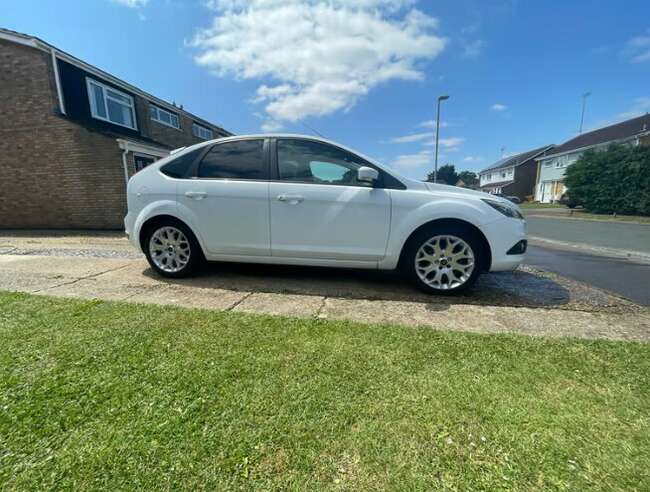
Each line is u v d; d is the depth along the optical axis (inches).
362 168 121.0
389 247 126.8
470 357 78.4
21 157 382.3
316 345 83.0
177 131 670.5
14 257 199.2
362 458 49.5
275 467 47.8
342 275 156.6
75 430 53.8
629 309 114.7
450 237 125.0
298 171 132.2
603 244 317.7
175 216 139.6
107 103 482.3
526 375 71.2
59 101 385.4
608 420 57.9
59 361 74.0
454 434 54.3
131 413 57.9
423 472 47.3
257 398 62.2
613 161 748.0
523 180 1615.4
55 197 386.9
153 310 104.9
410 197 125.2
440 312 109.9
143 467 47.4
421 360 76.8
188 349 80.0
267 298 122.0
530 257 234.4
